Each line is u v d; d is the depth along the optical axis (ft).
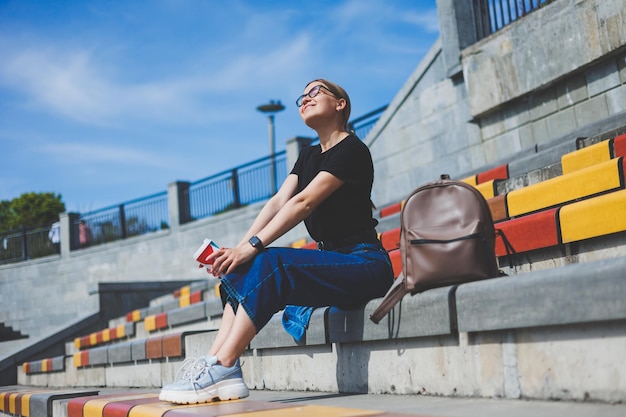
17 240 71.10
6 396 18.33
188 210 59.11
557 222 12.09
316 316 11.07
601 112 23.90
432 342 9.08
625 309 6.59
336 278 9.86
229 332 10.33
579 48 24.02
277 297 9.78
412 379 9.40
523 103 27.45
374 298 10.29
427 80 33.40
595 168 13.26
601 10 23.00
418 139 33.96
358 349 10.46
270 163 52.11
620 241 11.25
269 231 9.80
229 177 55.31
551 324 7.33
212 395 9.96
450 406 7.70
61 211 128.47
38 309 67.21
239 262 9.73
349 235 10.33
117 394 15.03
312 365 11.58
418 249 8.89
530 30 26.16
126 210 63.57
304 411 7.91
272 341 12.36
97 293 39.50
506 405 7.46
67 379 24.88
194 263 57.06
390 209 26.18
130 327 29.53
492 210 15.76
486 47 28.40
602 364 6.96
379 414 7.14
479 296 8.18
